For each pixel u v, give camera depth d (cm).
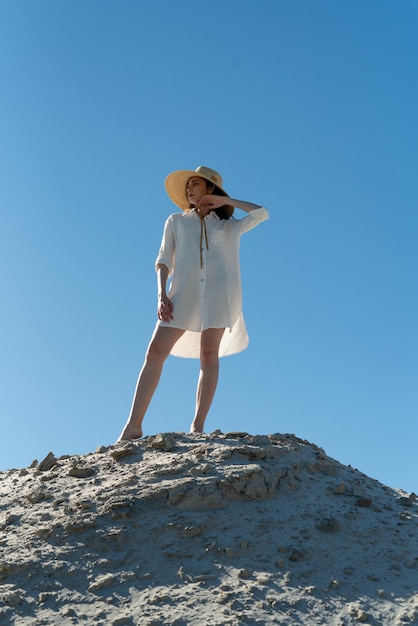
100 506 486
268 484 511
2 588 425
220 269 632
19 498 520
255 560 451
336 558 458
